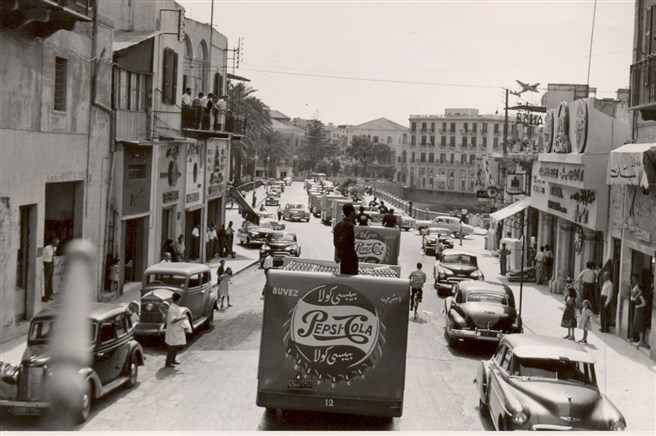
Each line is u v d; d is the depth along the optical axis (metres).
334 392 11.68
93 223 23.94
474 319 19.41
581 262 27.86
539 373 11.50
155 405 13.04
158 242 30.52
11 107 18.09
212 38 41.03
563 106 29.61
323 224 70.25
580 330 23.02
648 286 21.36
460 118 146.62
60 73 21.34
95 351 12.55
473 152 145.75
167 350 17.03
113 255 25.75
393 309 11.73
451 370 17.42
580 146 26.69
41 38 19.50
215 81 42.59
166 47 31.11
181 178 33.97
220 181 42.94
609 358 19.03
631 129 23.50
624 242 21.95
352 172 187.50
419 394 14.94
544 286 33.66
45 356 11.30
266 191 111.25
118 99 25.89
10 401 10.88
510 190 39.91
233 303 26.25
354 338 11.70
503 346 12.69
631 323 21.25
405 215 74.69
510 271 36.31
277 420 12.40
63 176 21.47
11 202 18.25
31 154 19.31
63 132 21.36
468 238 63.22
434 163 150.38
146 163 28.70
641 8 21.97
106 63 24.41
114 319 13.54
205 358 17.28
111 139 25.02
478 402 14.41
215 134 37.03
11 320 18.38
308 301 11.75
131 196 26.97
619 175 20.47
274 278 11.82
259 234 48.31
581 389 11.20
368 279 11.84
